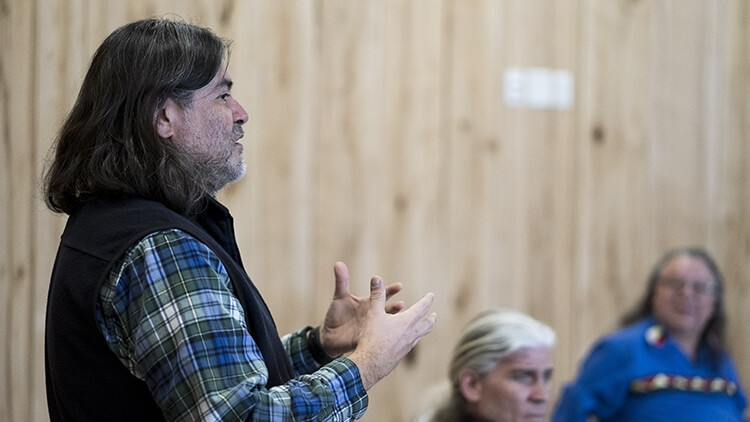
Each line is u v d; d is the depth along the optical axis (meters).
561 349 7.99
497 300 7.71
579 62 7.98
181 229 3.04
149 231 3.00
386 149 7.28
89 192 3.25
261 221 6.86
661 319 6.93
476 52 7.57
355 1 7.15
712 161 8.55
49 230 6.07
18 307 6.01
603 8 8.05
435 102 7.45
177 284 2.91
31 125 6.03
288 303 6.96
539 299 7.89
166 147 3.22
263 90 6.84
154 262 2.94
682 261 6.99
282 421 2.82
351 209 7.17
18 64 6.00
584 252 8.05
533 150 7.83
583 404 6.75
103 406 3.03
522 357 5.00
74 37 6.13
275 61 6.88
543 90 7.84
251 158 6.82
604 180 8.12
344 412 3.02
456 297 7.56
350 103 7.15
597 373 6.80
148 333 2.86
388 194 7.30
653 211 8.33
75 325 3.05
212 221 3.43
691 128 8.45
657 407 6.70
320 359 3.92
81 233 3.15
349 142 7.15
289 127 6.94
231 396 2.76
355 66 7.16
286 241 6.95
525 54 7.77
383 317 3.29
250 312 3.16
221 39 3.50
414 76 7.36
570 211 7.99
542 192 7.87
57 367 3.13
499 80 7.67
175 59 3.26
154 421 3.03
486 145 7.64
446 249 7.51
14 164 5.99
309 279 7.04
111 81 3.27
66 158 3.31
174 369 2.82
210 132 3.32
